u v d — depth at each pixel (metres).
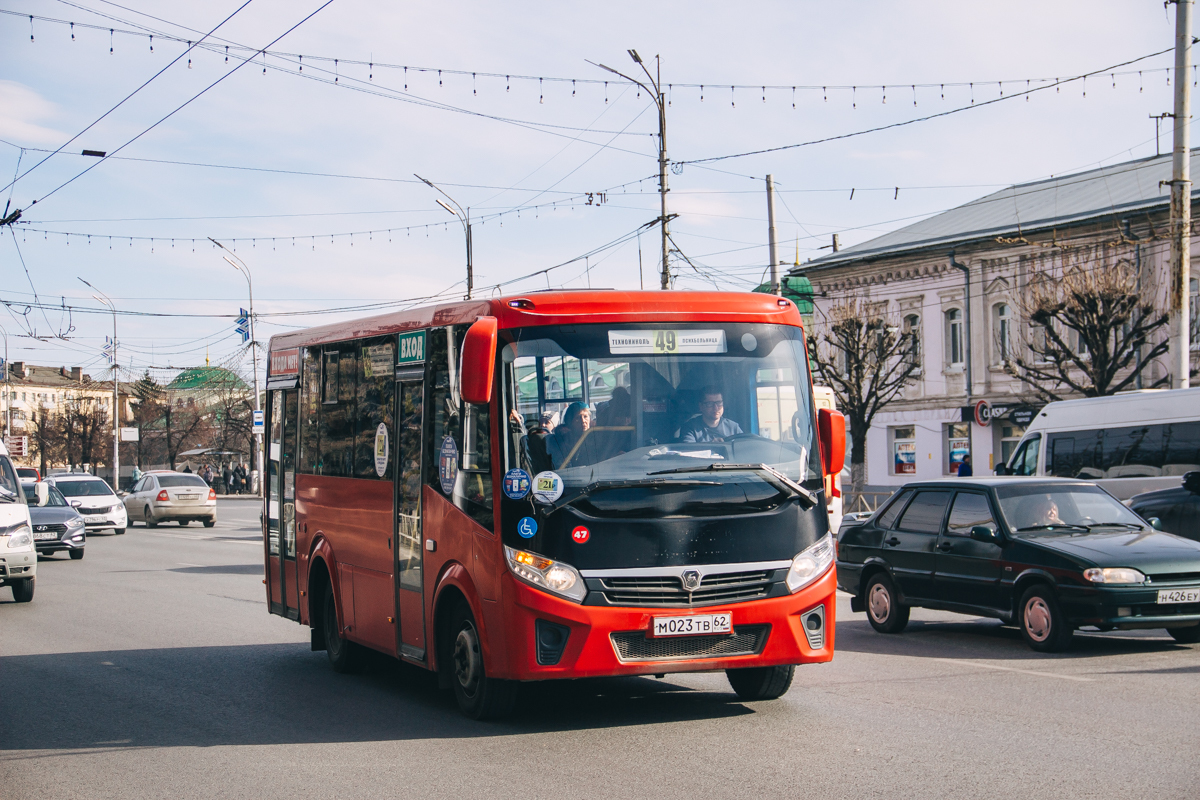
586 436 7.36
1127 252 33.50
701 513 7.32
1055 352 29.06
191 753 7.25
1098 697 8.47
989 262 38.09
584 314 7.58
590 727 7.67
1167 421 17.80
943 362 39.88
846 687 9.05
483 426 7.55
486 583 7.40
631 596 7.16
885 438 42.09
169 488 37.06
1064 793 5.73
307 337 11.36
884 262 41.56
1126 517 11.95
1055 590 10.79
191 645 12.20
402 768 6.66
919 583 12.38
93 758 7.18
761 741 7.09
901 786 5.92
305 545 11.12
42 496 16.81
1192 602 10.60
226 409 79.06
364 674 10.33
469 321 7.89
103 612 15.12
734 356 7.73
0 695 9.35
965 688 8.94
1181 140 18.86
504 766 6.62
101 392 94.75
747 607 7.27
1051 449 19.66
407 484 8.75
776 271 29.67
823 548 7.64
